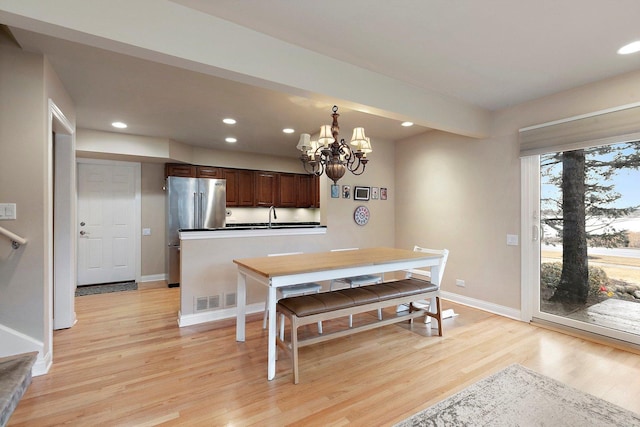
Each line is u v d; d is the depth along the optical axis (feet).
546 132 10.36
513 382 7.15
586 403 6.39
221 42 6.41
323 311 7.73
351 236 14.93
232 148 18.42
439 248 14.20
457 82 9.52
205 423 5.78
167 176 17.28
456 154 13.48
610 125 8.95
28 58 7.29
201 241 11.18
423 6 5.98
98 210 16.65
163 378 7.32
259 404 6.36
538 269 10.87
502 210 11.82
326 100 8.27
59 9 4.94
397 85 9.33
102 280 16.81
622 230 9.09
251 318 11.57
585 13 6.16
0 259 7.10
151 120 12.74
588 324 9.68
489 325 10.76
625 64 8.32
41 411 6.07
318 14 6.25
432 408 6.22
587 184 9.77
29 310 7.34
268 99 10.34
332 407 6.27
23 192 7.25
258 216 20.58
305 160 9.48
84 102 10.62
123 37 5.43
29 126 7.29
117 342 9.34
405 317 9.61
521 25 6.59
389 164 16.35
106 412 6.07
